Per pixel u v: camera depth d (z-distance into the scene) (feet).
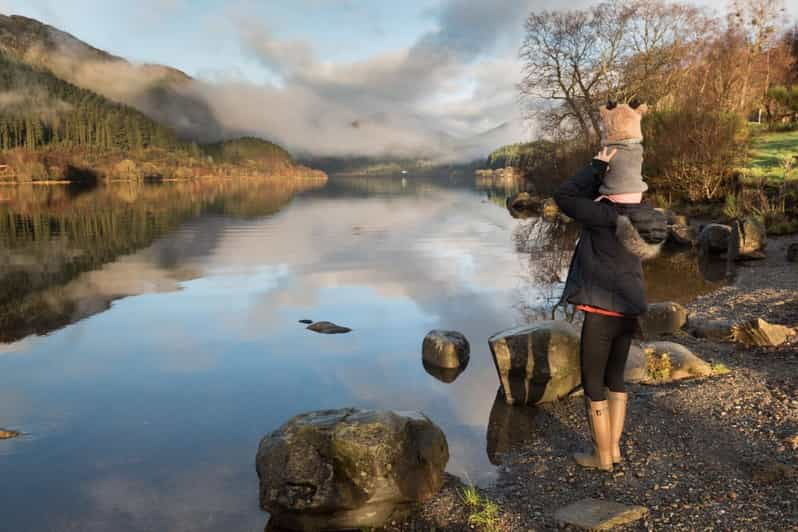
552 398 17.22
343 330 26.86
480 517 10.77
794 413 13.37
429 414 16.75
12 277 43.14
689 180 69.36
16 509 11.91
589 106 116.47
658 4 117.29
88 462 14.07
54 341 25.79
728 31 116.78
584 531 9.84
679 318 23.70
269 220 97.71
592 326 11.14
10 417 17.08
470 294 35.40
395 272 44.37
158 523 11.37
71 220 98.43
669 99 93.66
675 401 15.31
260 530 11.18
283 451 11.75
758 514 9.50
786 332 20.27
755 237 42.06
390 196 202.69
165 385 19.85
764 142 87.35
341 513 11.21
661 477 11.47
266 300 34.35
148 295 36.09
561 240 65.57
